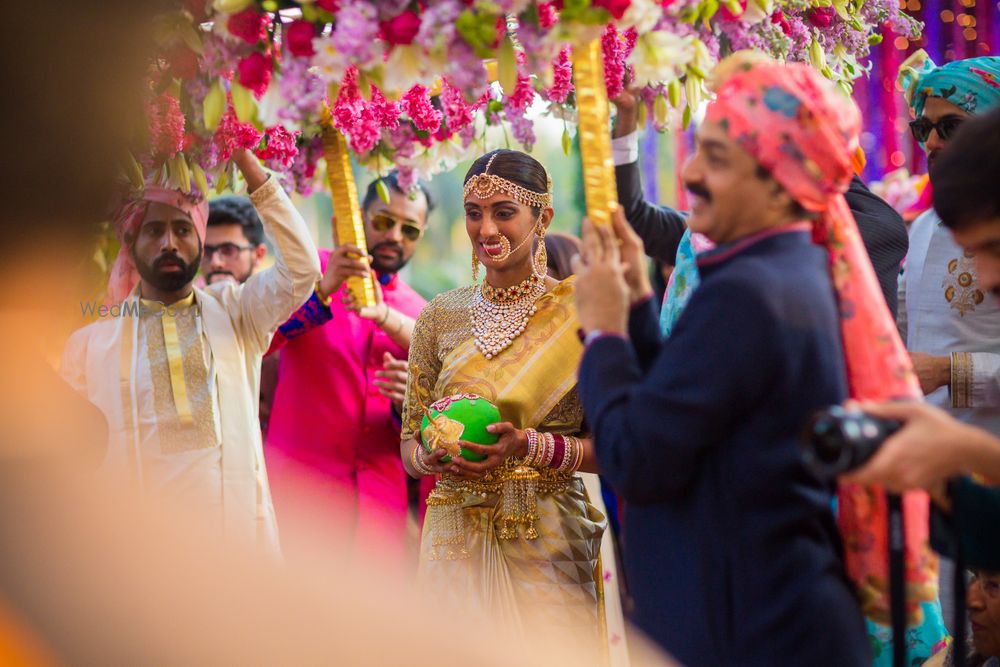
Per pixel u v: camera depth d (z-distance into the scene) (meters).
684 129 2.49
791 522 1.60
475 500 2.77
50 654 0.37
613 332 1.76
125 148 0.50
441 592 2.73
